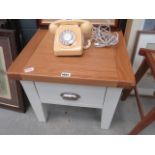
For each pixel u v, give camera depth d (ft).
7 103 3.62
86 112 3.64
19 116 3.58
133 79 2.05
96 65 2.24
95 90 2.36
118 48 2.53
